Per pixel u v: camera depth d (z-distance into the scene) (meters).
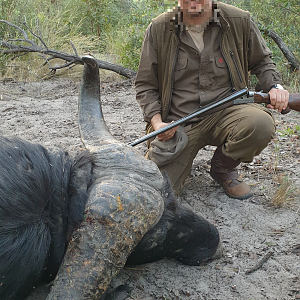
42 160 1.90
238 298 2.35
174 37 3.13
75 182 1.93
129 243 1.78
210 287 2.44
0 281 1.67
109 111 6.48
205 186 3.76
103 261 1.72
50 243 1.83
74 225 1.83
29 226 1.72
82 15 12.22
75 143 4.78
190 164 3.42
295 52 7.80
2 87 8.16
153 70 3.28
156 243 2.13
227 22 3.09
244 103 2.94
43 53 8.57
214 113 3.28
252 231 3.03
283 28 7.96
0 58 9.12
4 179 1.69
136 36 9.27
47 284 2.07
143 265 2.60
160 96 3.40
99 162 2.01
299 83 6.94
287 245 2.84
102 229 1.74
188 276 2.53
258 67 3.40
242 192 3.49
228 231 3.03
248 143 3.07
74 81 8.97
